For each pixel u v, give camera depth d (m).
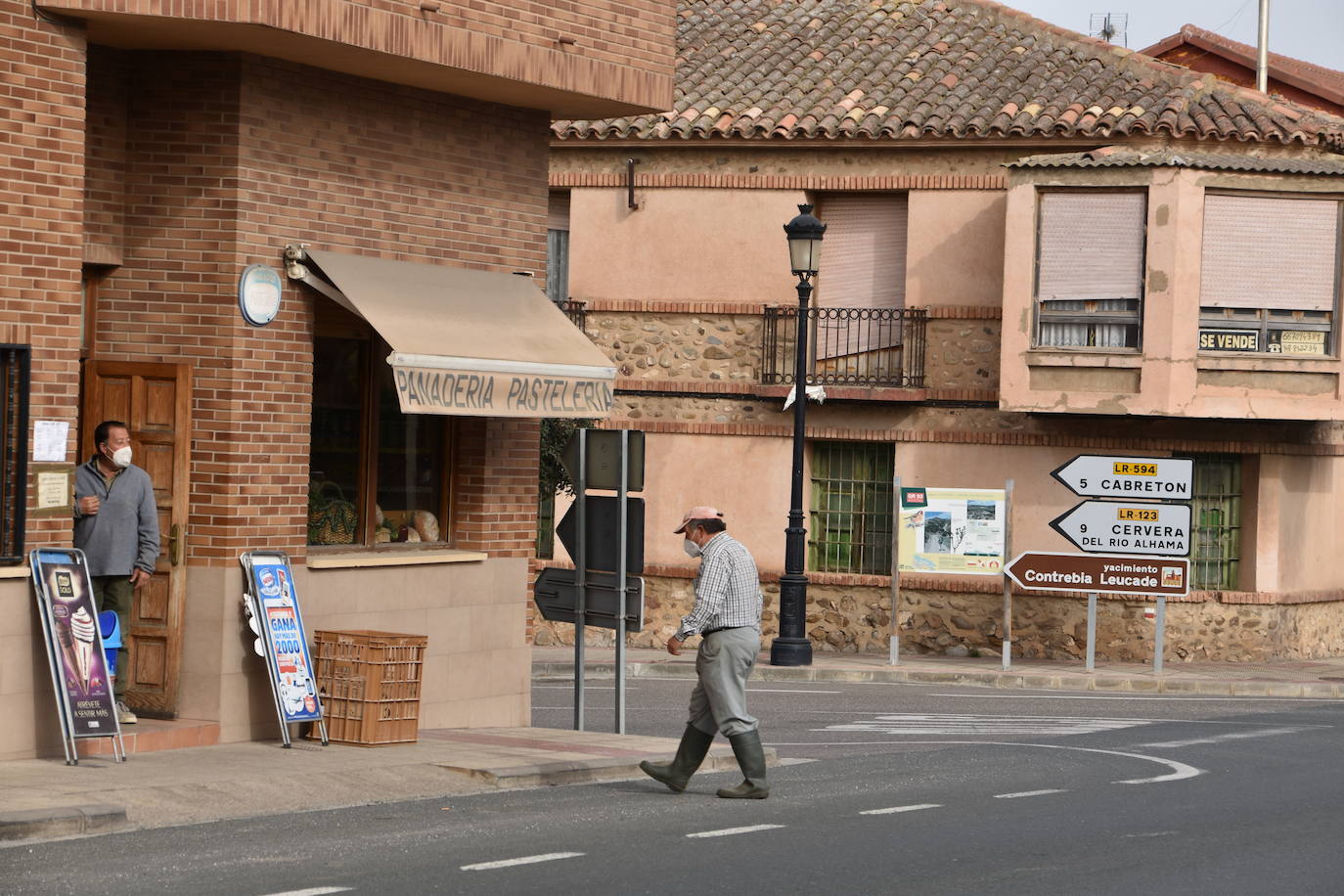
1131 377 24.16
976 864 9.88
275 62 13.85
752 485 26.77
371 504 15.16
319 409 14.79
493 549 16.06
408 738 14.02
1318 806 12.30
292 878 9.06
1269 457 25.44
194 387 13.63
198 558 13.62
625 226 27.22
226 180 13.56
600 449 15.58
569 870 9.46
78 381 12.94
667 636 26.89
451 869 9.42
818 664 24.30
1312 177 24.14
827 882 9.29
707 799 12.33
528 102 16.03
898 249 26.39
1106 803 12.27
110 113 13.62
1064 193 24.45
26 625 12.30
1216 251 24.09
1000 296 25.52
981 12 29.02
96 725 12.22
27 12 12.28
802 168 26.45
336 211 14.48
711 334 26.86
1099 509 23.66
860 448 26.62
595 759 13.54
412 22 13.86
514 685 16.30
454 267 15.58
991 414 25.62
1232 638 25.22
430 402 14.03
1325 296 24.31
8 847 9.84
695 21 30.12
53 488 12.46
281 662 13.60
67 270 12.53
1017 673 23.44
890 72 27.50
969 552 24.23
